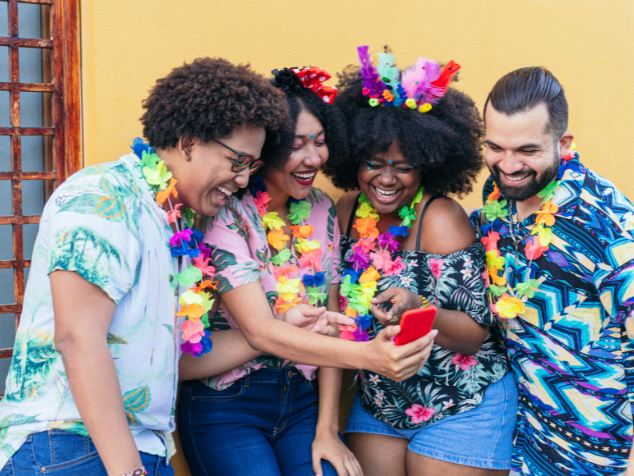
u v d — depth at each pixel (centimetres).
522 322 177
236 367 172
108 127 195
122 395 130
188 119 137
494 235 181
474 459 183
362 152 178
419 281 181
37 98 203
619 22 276
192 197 147
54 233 121
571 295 168
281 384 181
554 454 182
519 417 193
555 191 167
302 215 185
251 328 157
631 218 155
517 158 161
